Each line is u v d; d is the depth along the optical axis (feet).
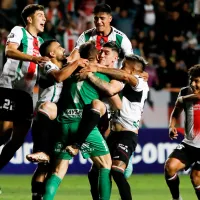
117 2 152.05
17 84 74.33
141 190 96.53
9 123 78.89
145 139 121.39
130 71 68.69
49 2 146.00
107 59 67.26
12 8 149.07
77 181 107.76
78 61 63.31
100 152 64.13
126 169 70.03
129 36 150.51
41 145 62.59
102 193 64.23
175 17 151.53
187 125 69.26
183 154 69.21
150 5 151.84
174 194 70.59
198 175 68.80
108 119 66.59
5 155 75.77
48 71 63.46
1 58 132.57
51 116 63.31
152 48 147.13
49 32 142.00
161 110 124.47
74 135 63.21
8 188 96.84
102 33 76.23
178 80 140.56
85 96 63.36
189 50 148.46
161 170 121.80
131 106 67.67
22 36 72.95
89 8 149.38
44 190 63.31
